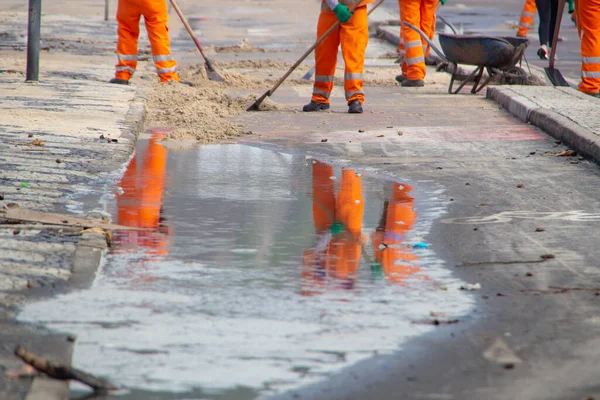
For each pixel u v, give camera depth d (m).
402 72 56.75
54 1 116.88
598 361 14.96
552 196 27.14
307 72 53.62
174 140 35.84
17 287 17.66
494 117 42.09
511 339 15.88
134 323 16.22
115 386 13.77
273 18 104.00
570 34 90.19
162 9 48.50
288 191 27.48
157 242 21.41
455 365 14.74
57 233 21.33
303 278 19.08
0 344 15.02
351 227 23.42
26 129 34.28
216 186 27.86
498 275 19.53
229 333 15.91
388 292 18.28
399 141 36.09
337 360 14.87
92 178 28.00
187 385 13.87
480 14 109.19
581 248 21.62
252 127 39.16
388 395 13.65
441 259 20.69
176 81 49.97
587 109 39.84
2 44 67.44
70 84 46.47
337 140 36.25
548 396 13.66
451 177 29.83
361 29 42.69
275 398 13.50
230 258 20.34
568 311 17.33
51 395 13.24
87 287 18.00
